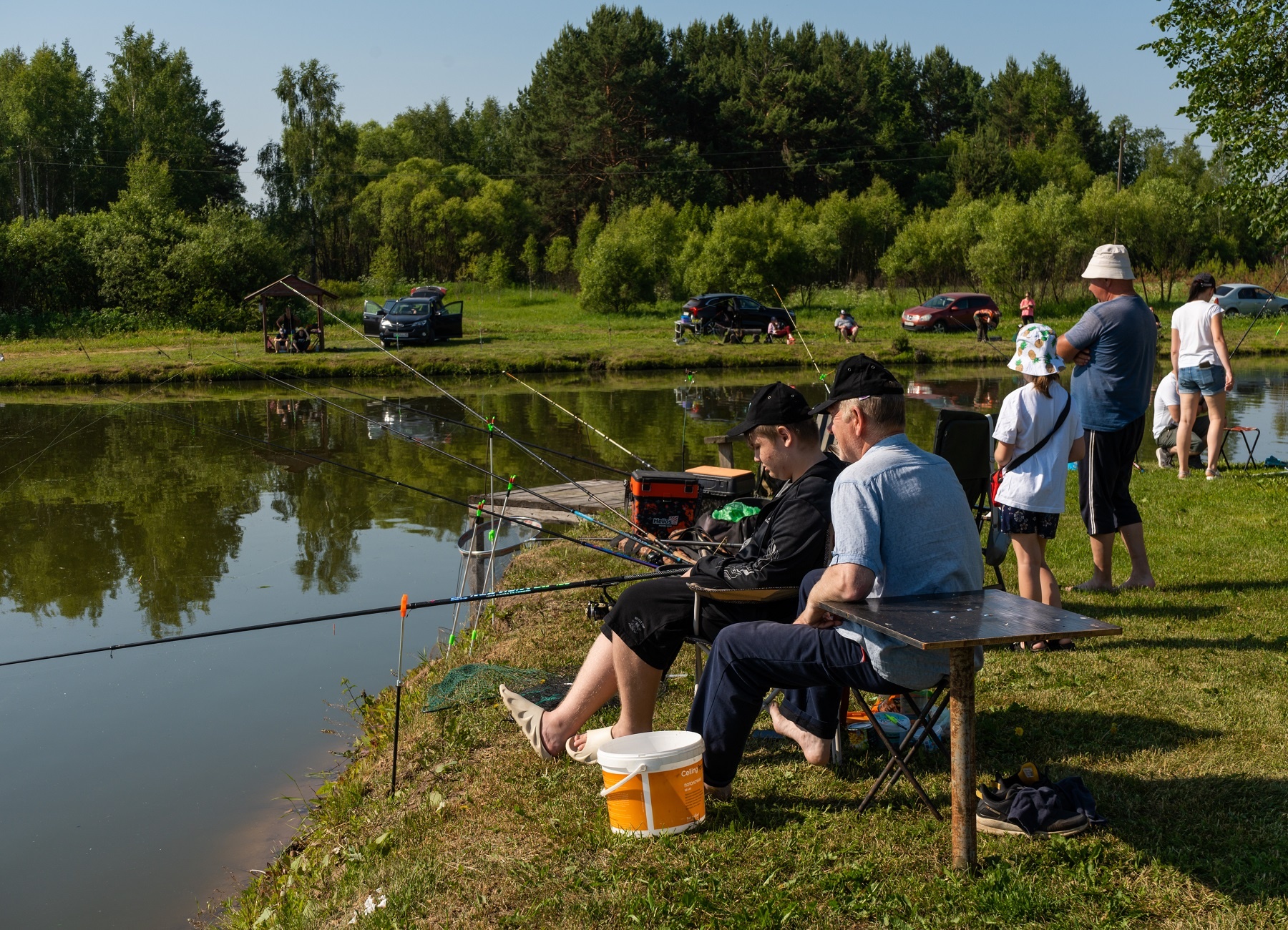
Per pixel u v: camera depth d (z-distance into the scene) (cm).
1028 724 419
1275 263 4831
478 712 490
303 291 3120
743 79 7581
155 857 466
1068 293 4369
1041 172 8056
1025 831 328
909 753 350
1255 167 1181
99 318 3922
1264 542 726
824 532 361
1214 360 968
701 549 561
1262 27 1142
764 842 338
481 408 2109
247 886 440
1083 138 9506
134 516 1190
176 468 1504
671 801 343
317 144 6875
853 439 338
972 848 311
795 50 8456
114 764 562
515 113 9381
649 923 301
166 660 726
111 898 434
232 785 534
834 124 7388
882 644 313
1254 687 450
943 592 319
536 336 3681
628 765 341
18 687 677
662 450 1511
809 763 394
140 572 956
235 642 757
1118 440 605
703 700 355
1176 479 988
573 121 7156
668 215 5309
